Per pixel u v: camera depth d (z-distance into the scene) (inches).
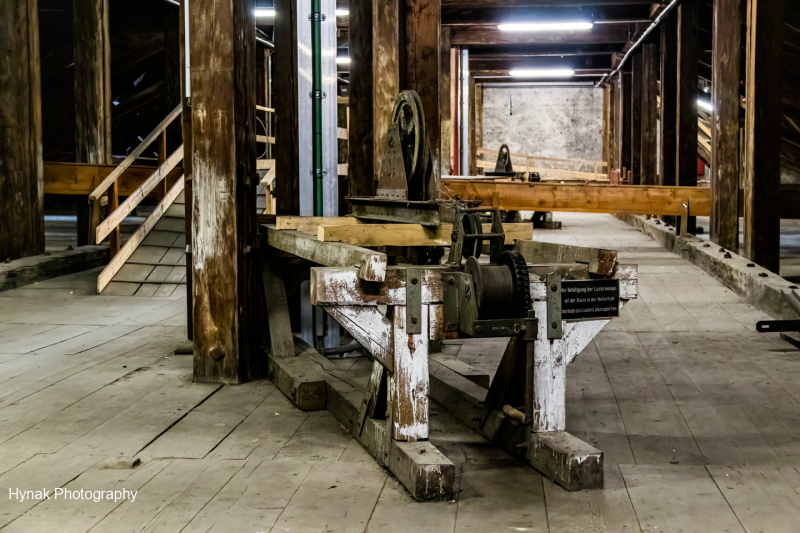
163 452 148.4
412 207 183.6
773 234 370.0
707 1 535.8
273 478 134.4
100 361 225.9
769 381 204.5
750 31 366.6
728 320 291.4
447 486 124.4
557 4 698.8
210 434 160.1
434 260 203.5
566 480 129.4
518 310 133.3
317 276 128.6
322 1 236.2
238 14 200.8
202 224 201.5
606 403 184.9
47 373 211.0
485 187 498.0
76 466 140.3
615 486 131.3
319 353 219.1
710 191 443.2
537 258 176.6
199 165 200.5
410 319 135.3
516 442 146.2
